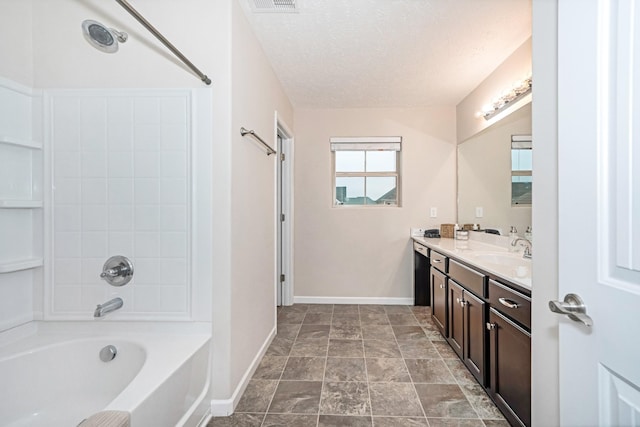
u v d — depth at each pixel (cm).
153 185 163
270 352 232
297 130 355
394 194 359
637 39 58
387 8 177
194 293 162
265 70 229
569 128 74
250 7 176
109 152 163
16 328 156
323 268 356
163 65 162
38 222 163
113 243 163
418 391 181
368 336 261
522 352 136
